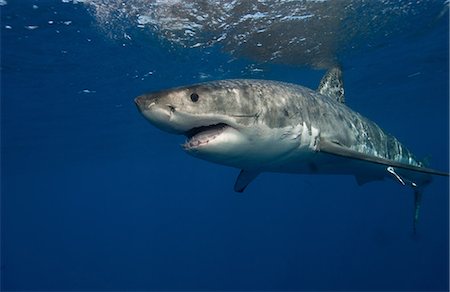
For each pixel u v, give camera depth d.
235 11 9.02
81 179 58.38
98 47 10.98
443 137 61.66
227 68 13.69
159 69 13.42
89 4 8.33
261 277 47.38
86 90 15.43
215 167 61.41
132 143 30.77
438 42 13.76
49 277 69.00
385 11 10.00
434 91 24.38
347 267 43.53
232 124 3.93
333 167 5.61
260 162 4.46
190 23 9.61
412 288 35.28
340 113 5.49
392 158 6.59
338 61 13.98
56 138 25.64
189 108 3.72
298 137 4.56
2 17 8.79
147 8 8.62
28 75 13.02
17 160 32.97
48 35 9.92
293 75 15.12
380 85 20.64
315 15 9.66
